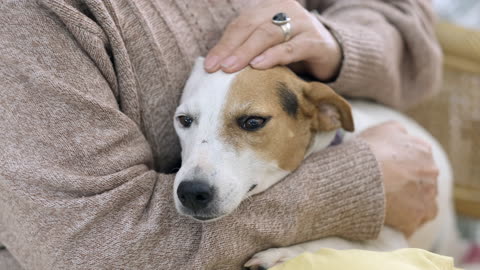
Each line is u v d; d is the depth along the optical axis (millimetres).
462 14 2480
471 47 2309
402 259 1169
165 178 1298
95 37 1185
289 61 1453
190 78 1445
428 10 2094
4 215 1206
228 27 1449
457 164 2523
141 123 1384
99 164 1157
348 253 1166
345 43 1600
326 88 1450
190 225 1219
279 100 1388
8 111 1107
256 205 1245
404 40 1942
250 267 1251
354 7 1966
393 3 2010
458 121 2461
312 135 1530
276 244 1266
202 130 1333
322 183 1292
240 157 1322
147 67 1353
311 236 1323
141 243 1140
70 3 1202
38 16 1145
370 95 1892
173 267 1156
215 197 1220
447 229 2113
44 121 1114
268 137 1355
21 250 1223
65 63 1151
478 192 2533
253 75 1378
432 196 1622
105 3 1226
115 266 1119
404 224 1579
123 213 1163
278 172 1409
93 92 1180
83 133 1143
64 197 1126
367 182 1323
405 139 1661
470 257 2338
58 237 1119
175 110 1458
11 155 1104
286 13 1462
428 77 2023
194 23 1485
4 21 1127
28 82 1111
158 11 1383
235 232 1199
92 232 1131
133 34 1315
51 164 1111
